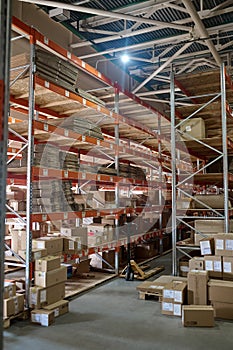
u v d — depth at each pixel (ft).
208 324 11.56
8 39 4.99
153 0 18.08
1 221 4.82
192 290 12.82
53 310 11.96
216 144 19.89
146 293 14.64
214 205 18.93
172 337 10.64
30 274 12.30
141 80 30.09
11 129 13.60
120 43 24.00
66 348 9.75
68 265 17.78
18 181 16.01
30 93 12.59
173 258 17.79
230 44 21.70
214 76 17.92
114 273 19.52
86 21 21.21
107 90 21.26
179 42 21.85
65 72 14.74
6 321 11.14
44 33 20.03
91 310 13.21
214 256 14.12
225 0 18.66
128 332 11.02
